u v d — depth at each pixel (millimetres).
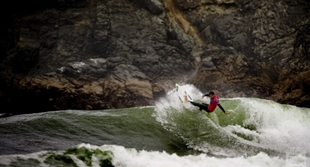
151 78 120562
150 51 125375
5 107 118188
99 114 46125
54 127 40594
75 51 128625
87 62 117375
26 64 125875
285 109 52594
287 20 126562
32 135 37312
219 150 42656
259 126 49438
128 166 30031
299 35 113688
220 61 112188
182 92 49031
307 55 108312
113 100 107625
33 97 110125
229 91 103750
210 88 105500
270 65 114625
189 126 45406
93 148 30766
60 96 107312
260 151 44188
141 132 43031
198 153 40750
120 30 128500
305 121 52406
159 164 31625
